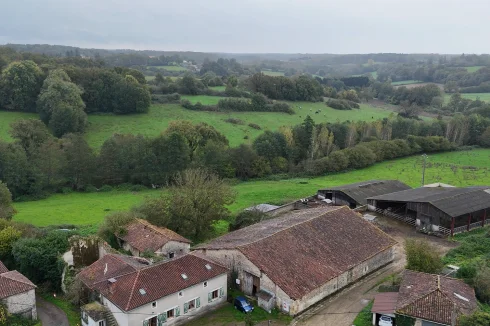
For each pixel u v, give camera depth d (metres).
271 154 112.88
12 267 53.59
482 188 76.25
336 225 56.16
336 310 44.12
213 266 46.31
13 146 92.12
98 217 75.44
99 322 40.25
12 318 42.16
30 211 78.88
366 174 109.69
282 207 77.12
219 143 108.44
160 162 99.69
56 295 49.44
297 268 46.41
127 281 41.91
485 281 43.22
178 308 42.44
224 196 67.44
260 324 41.62
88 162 97.75
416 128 137.50
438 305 37.94
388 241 55.88
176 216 64.56
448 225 66.06
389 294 43.38
